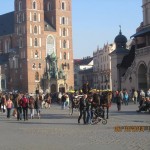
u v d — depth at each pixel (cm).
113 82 10825
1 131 3036
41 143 2248
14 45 17925
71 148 2028
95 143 2219
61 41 17962
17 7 17438
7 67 17888
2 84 17925
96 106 3678
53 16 17975
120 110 5741
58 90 17288
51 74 17138
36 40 17138
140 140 2303
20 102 4397
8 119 4600
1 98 6184
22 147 2089
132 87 9269
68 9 18250
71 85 17975
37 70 17012
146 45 8631
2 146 2138
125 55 10662
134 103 8038
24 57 16988
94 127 3291
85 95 3772
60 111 6250
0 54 18925
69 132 2883
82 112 3756
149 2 8825
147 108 5159
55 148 2034
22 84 17012
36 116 4947
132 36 8962
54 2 17962
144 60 8488
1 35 19038
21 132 2936
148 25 8875
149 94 6875
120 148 1998
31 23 17050
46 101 7500
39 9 17300
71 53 18175
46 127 3366
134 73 9119
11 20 18975
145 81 8875
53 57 17200
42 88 16975
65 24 18138
